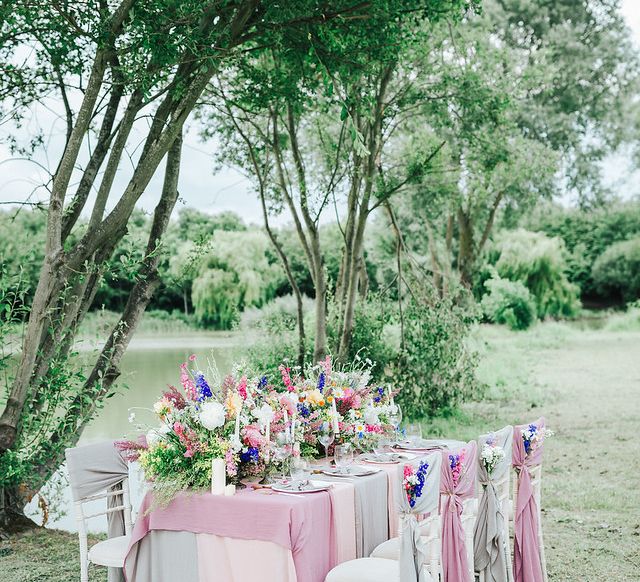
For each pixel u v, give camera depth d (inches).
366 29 294.0
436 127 498.0
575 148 908.6
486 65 487.5
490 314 991.6
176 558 171.5
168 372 743.1
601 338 951.6
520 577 202.2
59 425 274.4
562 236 1232.2
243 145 444.5
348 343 422.3
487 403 566.3
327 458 211.9
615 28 917.8
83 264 282.0
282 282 1169.4
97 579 219.6
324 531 166.4
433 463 153.9
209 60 259.1
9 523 271.7
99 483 189.3
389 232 818.8
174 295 1231.5
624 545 248.2
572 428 474.9
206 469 169.6
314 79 350.0
